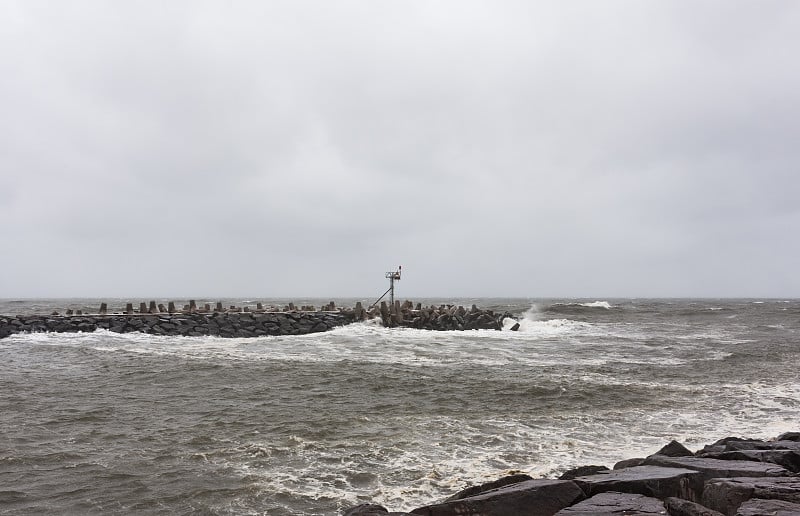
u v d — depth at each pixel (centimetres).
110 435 1106
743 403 1446
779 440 966
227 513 743
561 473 879
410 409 1344
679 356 2442
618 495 619
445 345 2723
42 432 1124
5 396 1484
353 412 1308
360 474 889
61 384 1669
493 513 602
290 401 1430
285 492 812
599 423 1227
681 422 1244
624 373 1928
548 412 1325
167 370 1909
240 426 1178
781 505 529
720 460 751
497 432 1143
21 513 736
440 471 900
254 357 2258
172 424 1195
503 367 2028
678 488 644
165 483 847
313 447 1030
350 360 2166
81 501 778
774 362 2247
